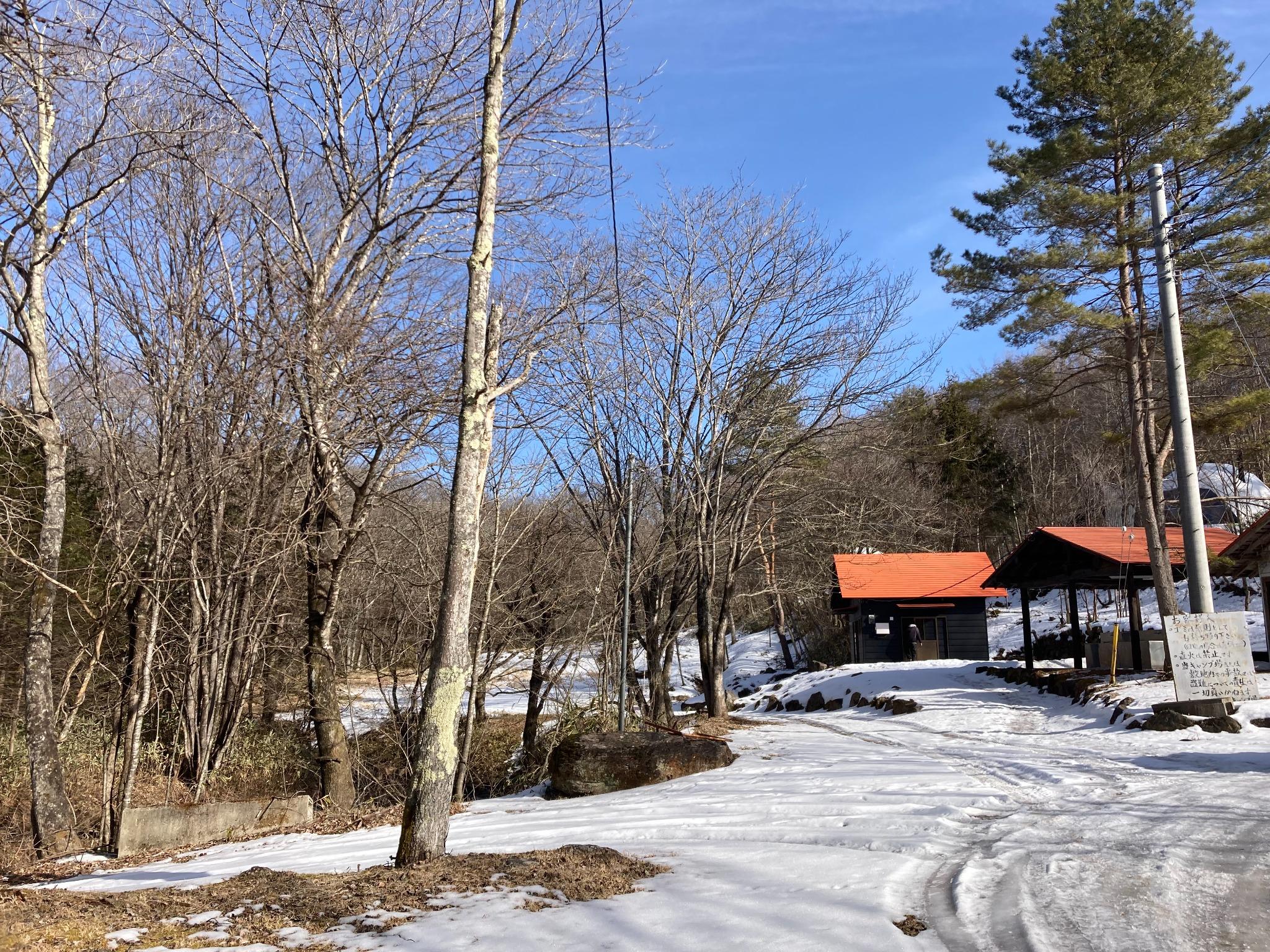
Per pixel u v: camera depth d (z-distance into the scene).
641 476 21.77
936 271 24.00
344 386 13.48
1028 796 10.90
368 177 15.42
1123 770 12.44
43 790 12.88
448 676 8.00
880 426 23.72
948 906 6.38
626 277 20.34
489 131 8.67
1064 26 22.86
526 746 18.97
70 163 12.20
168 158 14.18
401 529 16.95
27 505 14.45
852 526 28.41
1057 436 55.81
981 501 50.53
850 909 6.18
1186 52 21.34
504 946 5.61
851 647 40.22
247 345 14.03
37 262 12.90
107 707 16.73
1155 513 21.47
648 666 21.48
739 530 23.75
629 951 5.45
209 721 15.12
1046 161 21.95
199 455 14.10
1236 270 20.58
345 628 17.61
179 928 6.40
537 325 16.14
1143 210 21.44
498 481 16.92
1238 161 20.23
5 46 7.98
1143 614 40.62
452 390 14.20
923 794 11.03
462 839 9.91
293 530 14.45
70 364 15.21
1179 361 17.16
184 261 14.48
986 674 27.73
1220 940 5.38
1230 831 8.27
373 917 6.38
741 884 6.98
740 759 15.83
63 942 6.14
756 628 56.88
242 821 12.83
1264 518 19.89
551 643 18.94
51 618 13.42
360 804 15.23
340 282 14.52
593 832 9.81
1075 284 21.84
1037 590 53.72
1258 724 14.62
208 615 14.66
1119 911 6.02
